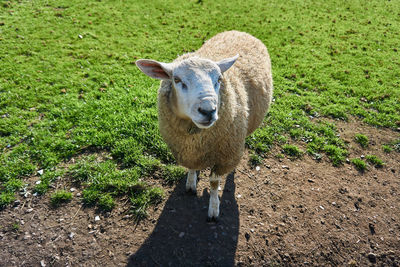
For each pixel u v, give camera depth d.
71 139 1.50
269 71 1.41
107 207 1.21
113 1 3.58
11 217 1.15
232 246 1.12
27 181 1.29
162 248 1.10
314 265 1.09
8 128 1.51
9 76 1.92
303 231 1.20
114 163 1.41
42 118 1.62
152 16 3.32
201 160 1.10
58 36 2.58
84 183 1.30
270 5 4.14
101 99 1.78
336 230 1.21
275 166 1.49
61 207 1.21
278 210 1.27
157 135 1.53
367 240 1.19
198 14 3.54
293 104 1.94
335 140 1.66
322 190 1.38
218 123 1.00
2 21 2.71
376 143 1.69
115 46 2.54
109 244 1.10
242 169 1.45
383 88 2.21
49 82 1.92
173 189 1.32
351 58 2.68
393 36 3.28
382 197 1.37
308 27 3.41
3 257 1.04
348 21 3.70
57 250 1.07
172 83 0.95
